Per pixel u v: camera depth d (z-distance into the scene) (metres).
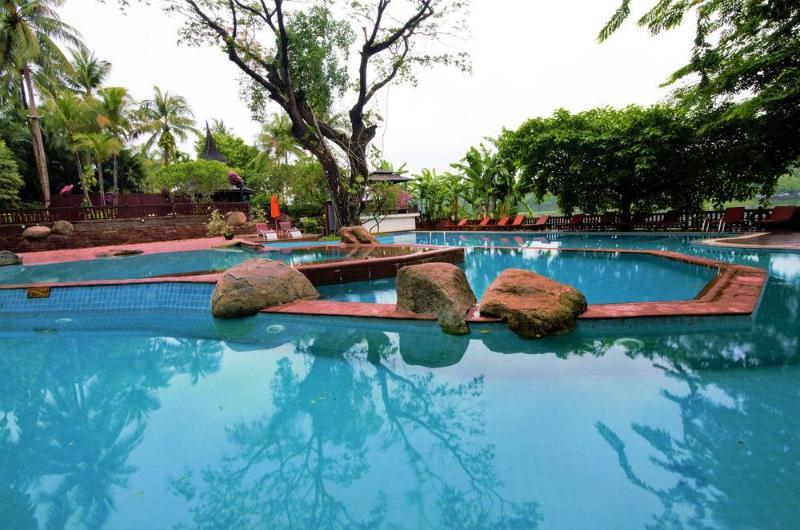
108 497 1.99
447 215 25.44
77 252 14.71
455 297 4.41
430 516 1.77
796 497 1.76
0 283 8.53
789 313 4.39
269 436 2.53
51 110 20.58
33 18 20.00
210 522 1.81
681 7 11.28
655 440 2.23
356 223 15.50
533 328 3.96
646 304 4.49
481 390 2.96
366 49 13.79
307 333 4.57
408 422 2.61
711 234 13.43
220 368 3.71
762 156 12.98
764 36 11.38
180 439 2.53
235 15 12.71
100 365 3.91
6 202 20.78
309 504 1.89
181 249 14.69
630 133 14.95
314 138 14.58
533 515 1.73
